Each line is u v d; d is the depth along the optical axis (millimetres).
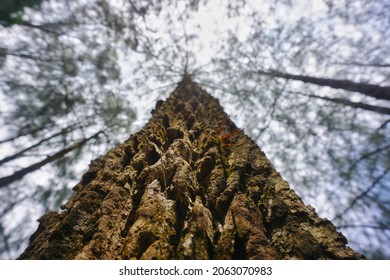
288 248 1741
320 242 1835
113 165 2908
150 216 1836
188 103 5809
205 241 1660
